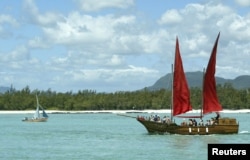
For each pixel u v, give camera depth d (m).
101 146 137.00
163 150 125.00
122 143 144.25
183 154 117.38
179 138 150.50
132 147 132.75
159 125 154.50
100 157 113.94
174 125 152.62
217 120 151.75
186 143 138.50
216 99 151.75
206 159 109.81
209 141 142.12
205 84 151.50
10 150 129.00
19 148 133.75
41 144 144.88
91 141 153.12
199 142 140.00
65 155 117.88
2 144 145.38
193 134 151.38
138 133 185.62
